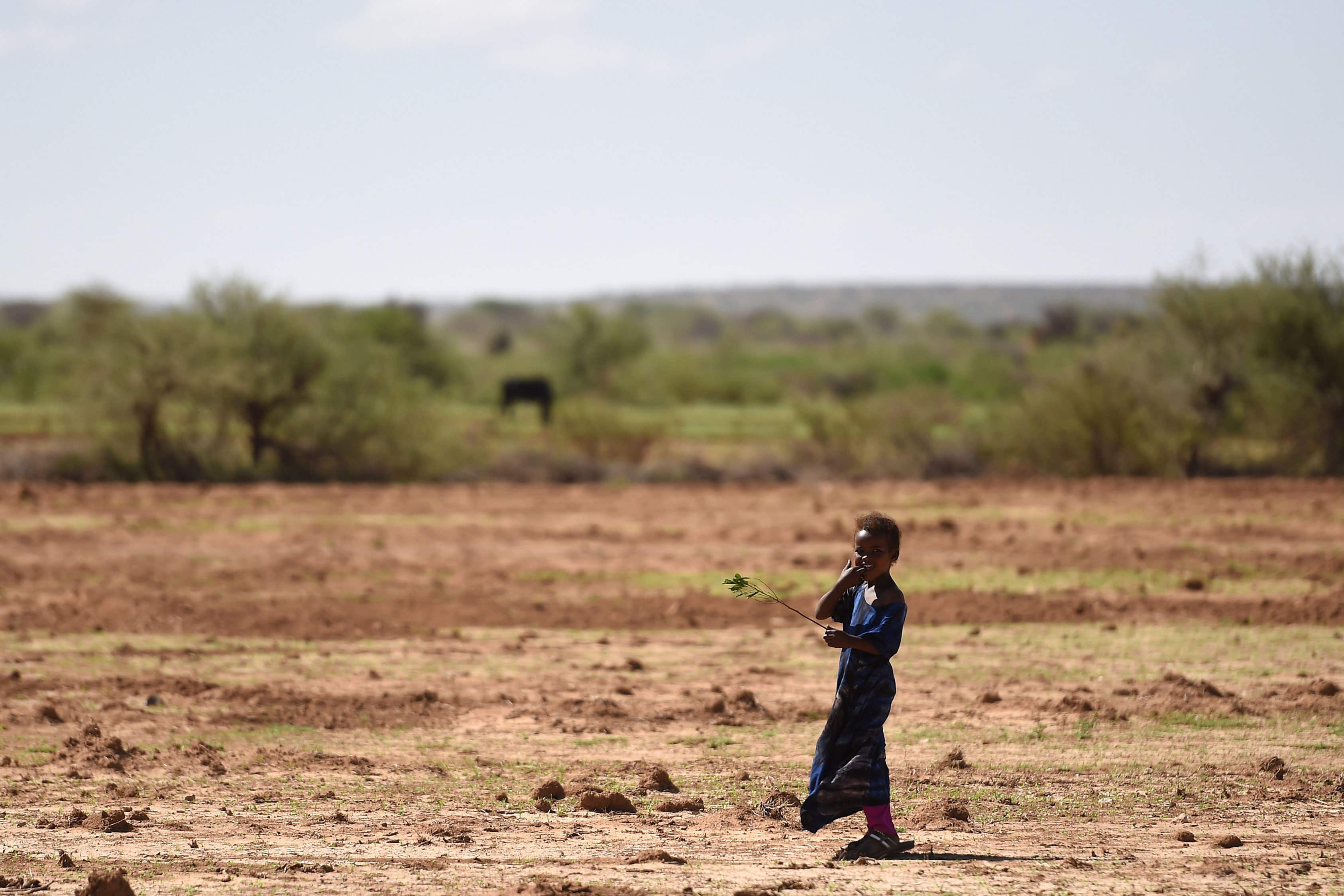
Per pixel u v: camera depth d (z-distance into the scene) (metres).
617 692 27.62
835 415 85.94
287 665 30.52
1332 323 76.19
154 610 37.19
